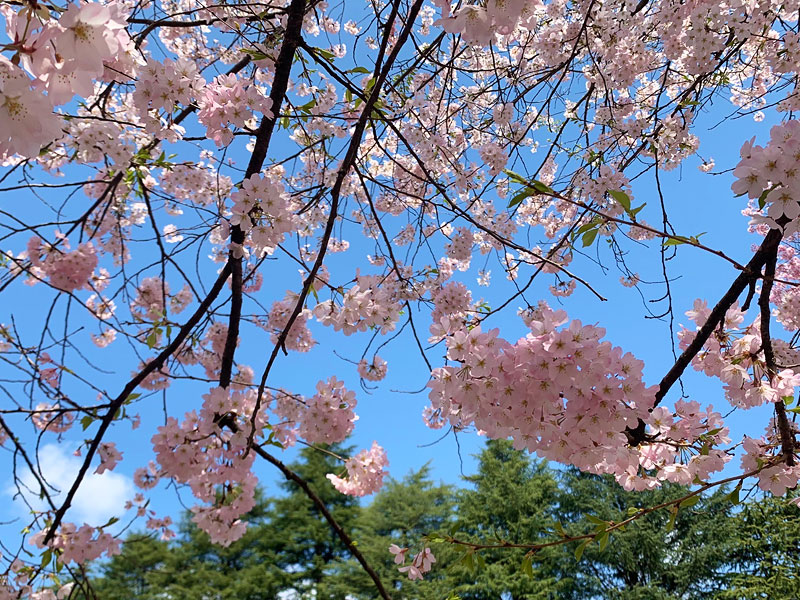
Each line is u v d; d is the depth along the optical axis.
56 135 0.92
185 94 2.06
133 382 2.40
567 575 15.50
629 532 14.77
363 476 3.01
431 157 3.81
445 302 3.24
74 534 2.75
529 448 1.65
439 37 2.92
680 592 14.40
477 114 4.48
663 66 4.06
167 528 3.58
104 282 4.11
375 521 18.70
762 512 13.12
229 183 3.56
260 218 2.13
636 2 3.74
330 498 19.78
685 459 2.01
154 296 3.98
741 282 1.80
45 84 0.94
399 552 2.32
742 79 4.83
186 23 2.30
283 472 2.44
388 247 2.38
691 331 2.28
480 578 14.90
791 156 1.45
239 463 2.54
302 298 1.75
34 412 2.36
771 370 1.99
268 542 18.62
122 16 1.03
